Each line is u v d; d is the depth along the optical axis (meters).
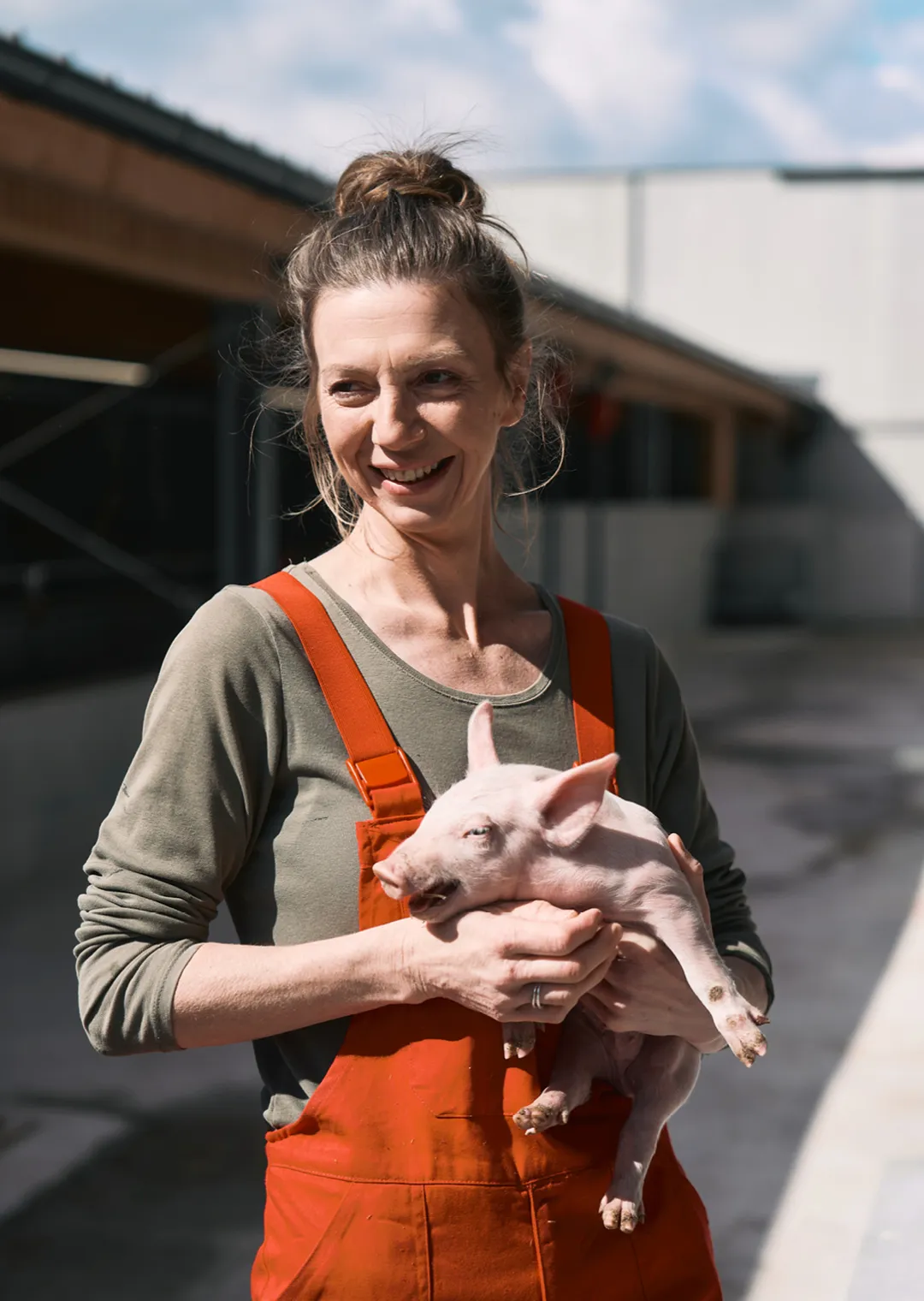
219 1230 4.16
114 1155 4.66
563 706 1.75
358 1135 1.55
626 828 1.61
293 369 1.92
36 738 7.93
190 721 1.59
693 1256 1.68
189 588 13.38
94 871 1.63
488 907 1.55
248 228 6.91
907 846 9.16
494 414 1.68
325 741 1.63
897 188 23.88
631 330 13.61
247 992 1.51
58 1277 3.86
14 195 5.69
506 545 10.72
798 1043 5.70
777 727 13.93
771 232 24.34
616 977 1.58
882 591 24.44
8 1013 5.91
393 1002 1.52
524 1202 1.54
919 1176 4.02
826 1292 3.82
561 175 24.86
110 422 13.72
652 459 21.50
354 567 1.75
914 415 24.17
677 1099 1.66
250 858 1.65
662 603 20.78
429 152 1.75
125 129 5.71
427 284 1.60
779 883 8.24
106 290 8.35
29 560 12.94
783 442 24.62
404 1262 1.53
